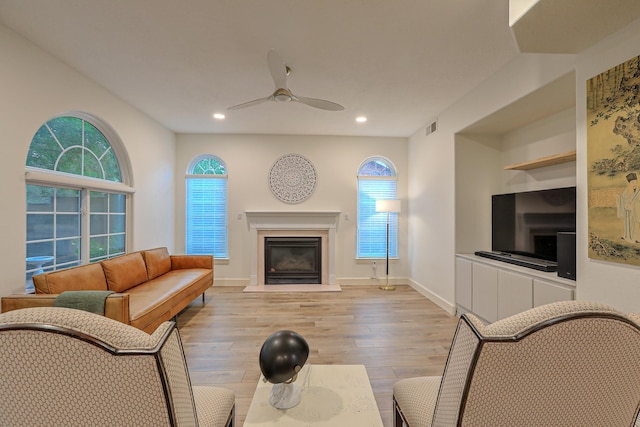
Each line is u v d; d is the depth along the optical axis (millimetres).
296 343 1364
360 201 5316
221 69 2799
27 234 2502
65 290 2381
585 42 1776
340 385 1515
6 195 2182
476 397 805
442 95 3406
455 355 889
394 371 2311
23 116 2299
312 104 2670
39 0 1880
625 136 1637
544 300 2346
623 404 824
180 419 810
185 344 2795
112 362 701
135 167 3828
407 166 5309
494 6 1938
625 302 1668
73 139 2973
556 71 2178
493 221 3520
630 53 1609
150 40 2334
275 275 5133
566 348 756
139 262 3447
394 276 5273
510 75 2660
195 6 1949
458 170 3656
